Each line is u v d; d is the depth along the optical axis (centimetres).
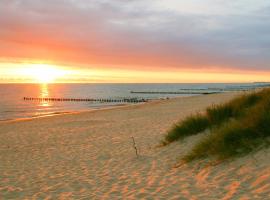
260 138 593
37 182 664
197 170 596
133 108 2694
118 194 533
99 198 521
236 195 440
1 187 646
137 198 498
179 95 8244
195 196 470
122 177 640
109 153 893
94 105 4938
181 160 688
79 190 582
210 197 455
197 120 873
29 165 831
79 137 1235
